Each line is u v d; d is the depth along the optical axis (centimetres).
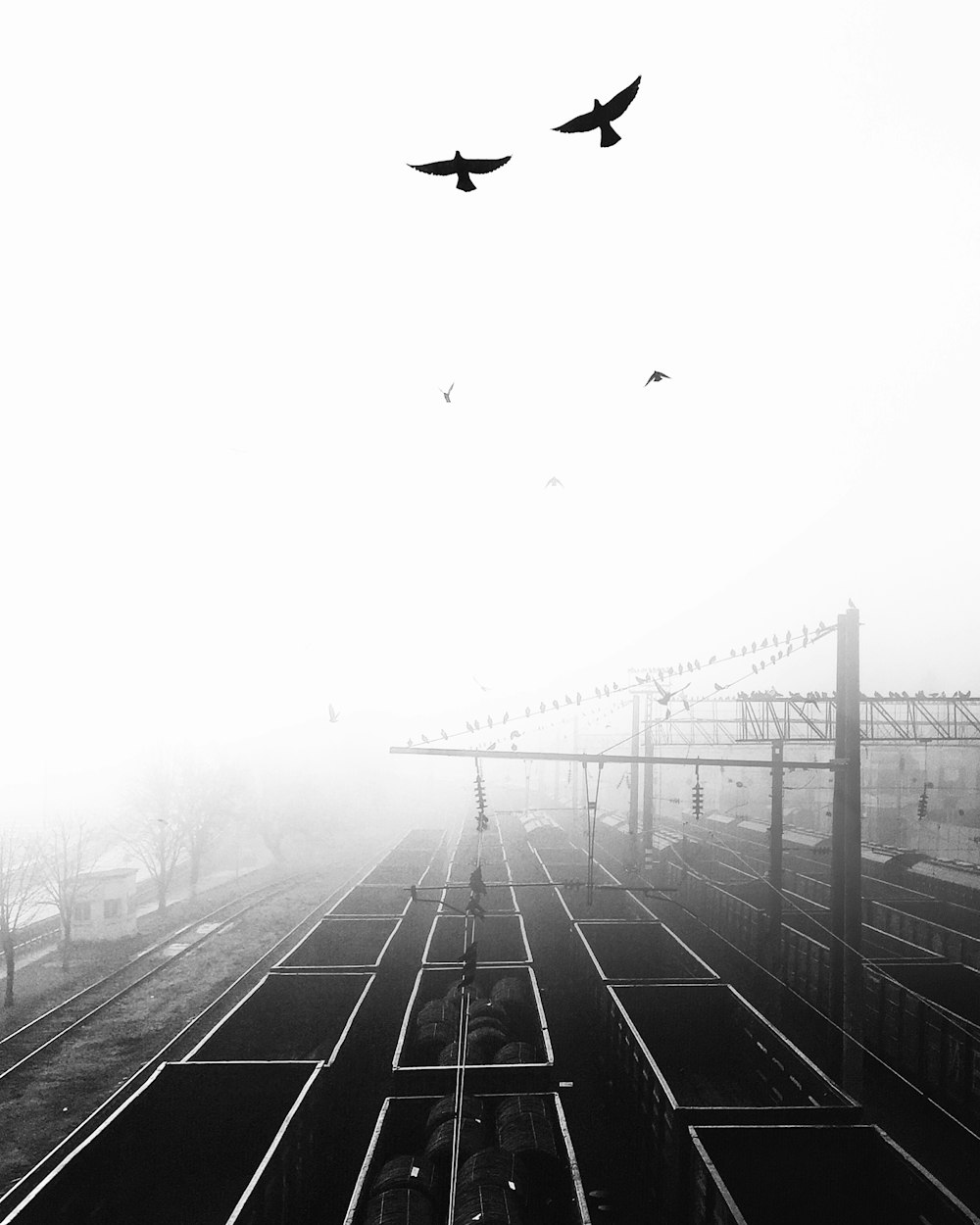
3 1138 1619
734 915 2895
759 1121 1260
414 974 2631
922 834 5253
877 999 1950
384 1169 1223
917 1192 1097
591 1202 1372
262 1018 1934
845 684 1983
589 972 2202
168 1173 1370
